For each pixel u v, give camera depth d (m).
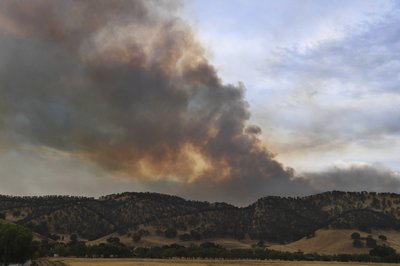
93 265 177.75
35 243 153.75
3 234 139.25
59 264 170.12
